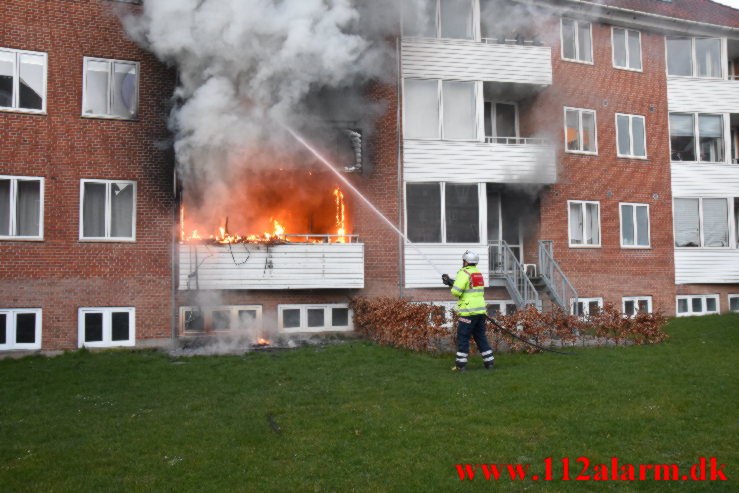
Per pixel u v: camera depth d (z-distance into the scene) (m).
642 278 17.75
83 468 5.53
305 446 5.98
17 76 12.50
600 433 6.20
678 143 18.78
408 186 15.03
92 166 12.85
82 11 12.94
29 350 12.23
